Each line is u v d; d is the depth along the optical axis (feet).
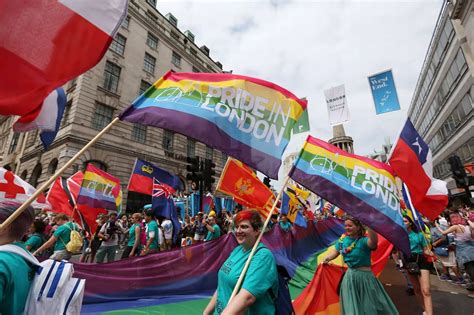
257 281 5.08
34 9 5.19
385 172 10.70
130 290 13.17
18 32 4.99
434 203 12.89
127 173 66.18
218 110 8.17
